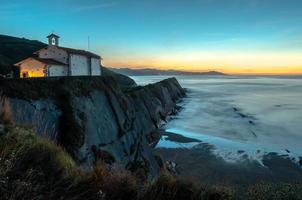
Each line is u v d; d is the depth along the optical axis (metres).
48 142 7.16
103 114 31.89
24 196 4.46
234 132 58.69
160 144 49.00
